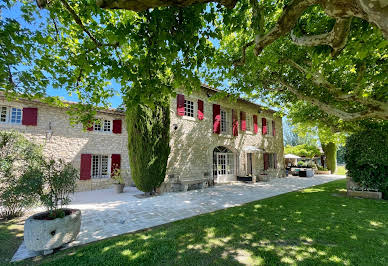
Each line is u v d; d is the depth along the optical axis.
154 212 5.98
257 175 14.19
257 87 8.52
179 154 10.33
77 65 4.18
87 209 6.40
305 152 22.36
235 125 13.55
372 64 5.55
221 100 13.28
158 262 3.06
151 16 2.72
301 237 3.92
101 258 3.18
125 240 3.86
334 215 5.36
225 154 13.58
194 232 4.23
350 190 8.28
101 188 11.16
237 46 7.07
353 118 5.86
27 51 3.99
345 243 3.63
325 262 2.99
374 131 7.88
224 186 11.48
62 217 3.68
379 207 6.23
